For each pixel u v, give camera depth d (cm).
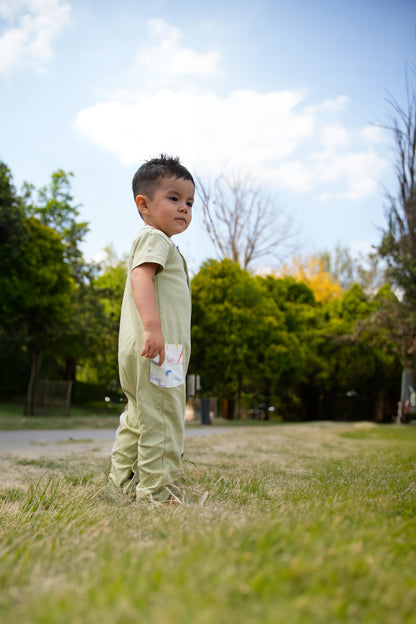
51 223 2000
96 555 131
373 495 216
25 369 2462
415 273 1627
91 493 246
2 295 1633
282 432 998
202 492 235
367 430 1195
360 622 87
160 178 272
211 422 1833
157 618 84
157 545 132
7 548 145
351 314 2836
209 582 100
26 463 399
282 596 95
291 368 2612
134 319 254
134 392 254
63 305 1762
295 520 150
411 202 1653
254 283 2325
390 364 2767
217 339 2212
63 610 92
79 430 1180
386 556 121
